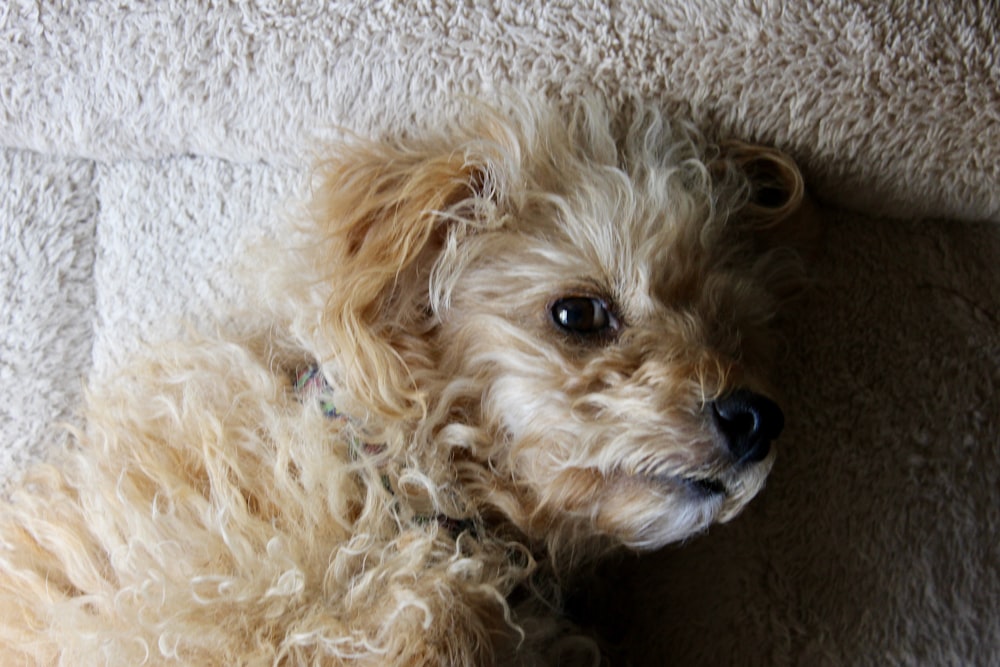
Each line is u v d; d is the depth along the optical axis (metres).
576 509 0.42
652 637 0.45
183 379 0.44
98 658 0.40
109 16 0.45
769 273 0.45
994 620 0.42
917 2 0.42
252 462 0.43
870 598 0.43
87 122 0.47
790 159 0.43
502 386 0.42
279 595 0.40
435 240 0.43
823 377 0.44
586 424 0.40
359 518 0.42
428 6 0.44
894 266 0.44
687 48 0.43
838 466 0.43
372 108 0.45
